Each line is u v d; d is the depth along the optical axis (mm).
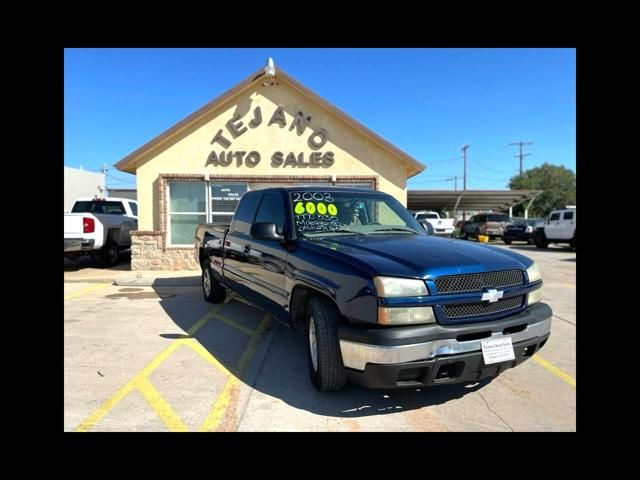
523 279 3287
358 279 3002
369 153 11219
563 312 6488
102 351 4645
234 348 4773
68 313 6445
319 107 11086
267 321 6000
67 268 11586
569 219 18875
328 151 11148
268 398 3467
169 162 10844
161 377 3912
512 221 26062
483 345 2959
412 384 2891
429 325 2879
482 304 3062
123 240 12602
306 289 3691
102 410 3254
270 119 11023
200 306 6973
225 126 10945
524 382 3826
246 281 5148
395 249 3385
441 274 2967
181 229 11109
